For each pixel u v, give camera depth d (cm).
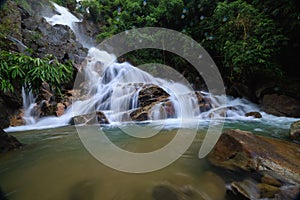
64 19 1382
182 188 182
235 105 635
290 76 637
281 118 544
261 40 527
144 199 166
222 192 174
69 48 922
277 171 172
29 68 244
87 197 170
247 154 199
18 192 177
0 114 457
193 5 824
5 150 280
